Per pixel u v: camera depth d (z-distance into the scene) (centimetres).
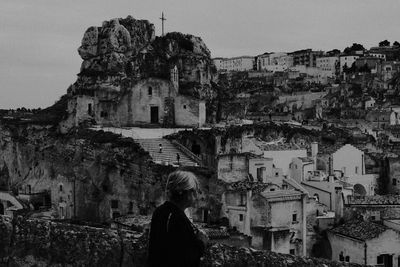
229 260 1638
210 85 12106
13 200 10225
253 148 9656
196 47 12212
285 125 10656
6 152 11612
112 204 9056
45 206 10294
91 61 11538
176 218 1292
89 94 10862
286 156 9706
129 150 8925
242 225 7562
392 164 11112
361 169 10500
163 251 1279
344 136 12262
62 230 1694
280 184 8475
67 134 10362
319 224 8175
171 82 11019
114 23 11662
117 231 1686
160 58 11675
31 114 12738
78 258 1652
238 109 13088
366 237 7431
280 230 7425
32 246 1695
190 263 1280
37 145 10875
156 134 10075
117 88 10900
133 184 8788
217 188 8025
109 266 1630
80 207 9619
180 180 1314
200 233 1432
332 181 9031
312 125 13638
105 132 9612
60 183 10069
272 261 1678
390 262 7506
